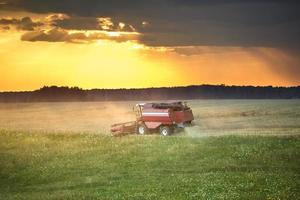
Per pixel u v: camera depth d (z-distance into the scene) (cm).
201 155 4634
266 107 12100
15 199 3388
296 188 3062
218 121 8806
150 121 6356
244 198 2809
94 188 3581
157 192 3166
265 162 4222
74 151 5209
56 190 3691
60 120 11000
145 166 4375
